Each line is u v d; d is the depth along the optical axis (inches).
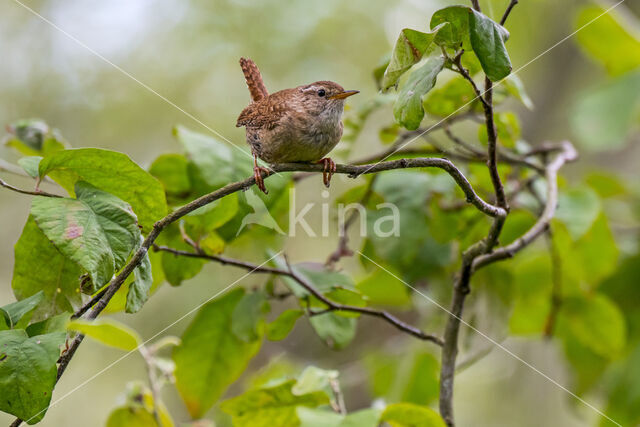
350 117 321.7
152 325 464.4
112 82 524.1
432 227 325.7
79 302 212.4
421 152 316.2
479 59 183.9
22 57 516.1
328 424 203.8
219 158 273.7
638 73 407.8
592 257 360.8
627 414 393.4
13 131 293.0
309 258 436.1
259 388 238.4
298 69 543.5
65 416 463.8
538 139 559.5
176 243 274.2
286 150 280.2
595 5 398.6
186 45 539.2
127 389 274.1
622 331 354.0
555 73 557.9
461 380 553.9
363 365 427.5
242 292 289.1
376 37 553.6
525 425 536.4
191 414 293.7
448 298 350.9
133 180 201.0
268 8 550.0
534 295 377.1
